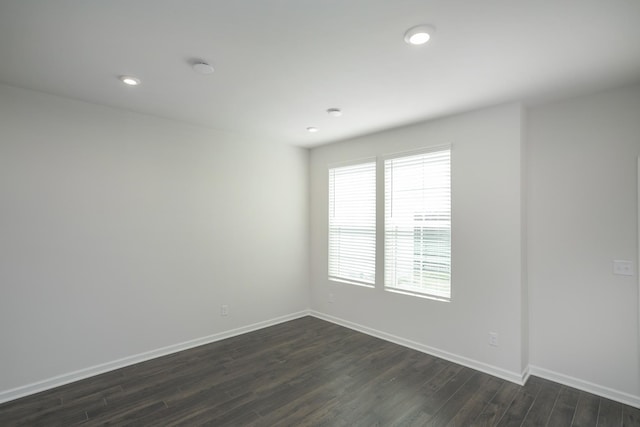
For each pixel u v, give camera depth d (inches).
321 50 80.4
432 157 137.3
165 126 136.6
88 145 117.3
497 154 118.1
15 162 103.4
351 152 169.8
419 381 113.7
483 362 121.3
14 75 95.1
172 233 138.6
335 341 151.2
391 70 91.3
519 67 89.0
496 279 118.1
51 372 109.0
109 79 97.5
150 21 68.1
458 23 68.6
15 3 61.2
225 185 156.3
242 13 65.2
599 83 98.7
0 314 100.6
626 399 99.8
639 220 98.0
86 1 60.9
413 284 143.1
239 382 113.0
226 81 98.7
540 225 116.0
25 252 105.0
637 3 61.1
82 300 115.7
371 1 61.3
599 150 105.2
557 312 112.8
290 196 184.4
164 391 106.8
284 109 124.3
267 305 173.0
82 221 116.0
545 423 90.4
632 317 99.3
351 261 170.6
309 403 100.3
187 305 142.9
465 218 126.0
